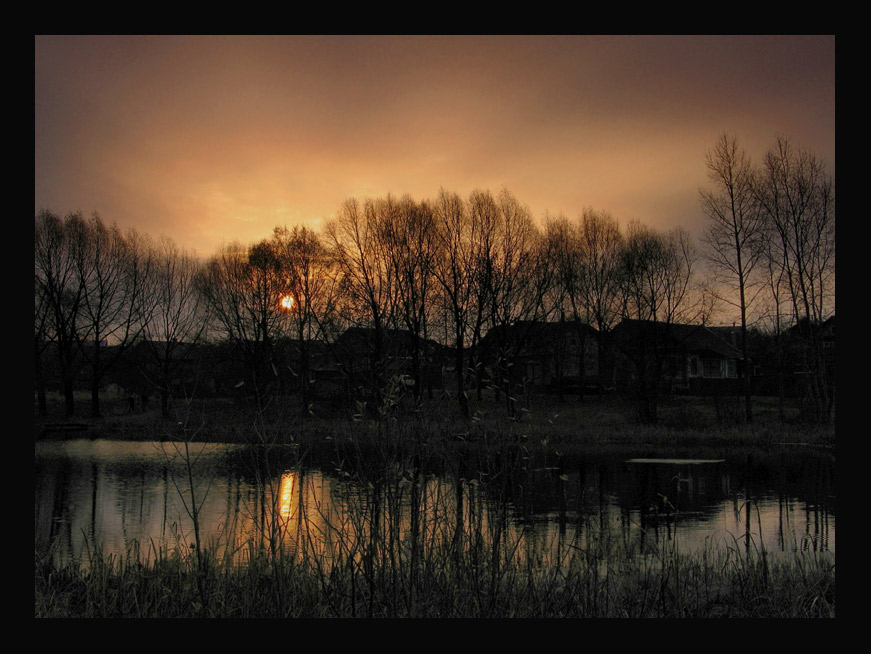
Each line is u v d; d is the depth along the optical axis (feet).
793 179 139.23
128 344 187.93
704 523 59.77
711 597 31.32
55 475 93.35
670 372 171.94
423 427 26.68
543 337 184.96
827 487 81.82
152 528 57.47
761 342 211.20
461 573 27.55
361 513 25.34
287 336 148.15
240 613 26.12
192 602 27.09
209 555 29.27
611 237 180.04
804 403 142.20
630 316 153.99
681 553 43.96
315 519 34.99
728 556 38.01
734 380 192.85
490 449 27.84
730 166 142.92
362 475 24.94
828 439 119.55
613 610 28.60
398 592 26.27
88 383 253.85
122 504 70.74
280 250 160.66
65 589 32.63
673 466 99.96
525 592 28.07
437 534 28.99
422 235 157.69
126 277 186.09
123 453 117.19
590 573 31.65
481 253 159.74
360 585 27.76
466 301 158.10
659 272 149.07
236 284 166.40
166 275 185.88
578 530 52.54
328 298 144.46
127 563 33.88
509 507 51.67
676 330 170.40
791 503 71.20
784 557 42.04
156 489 80.64
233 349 166.20
